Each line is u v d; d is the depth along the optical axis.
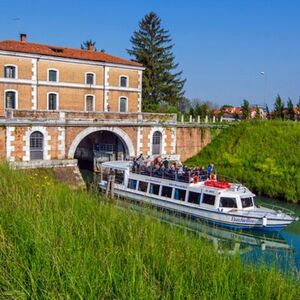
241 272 6.97
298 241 19.20
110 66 41.22
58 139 29.19
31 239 6.16
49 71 37.34
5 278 5.20
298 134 34.41
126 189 25.08
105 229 7.36
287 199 27.34
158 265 6.42
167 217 13.36
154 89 64.25
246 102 54.53
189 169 24.03
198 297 5.57
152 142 35.38
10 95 35.22
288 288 6.81
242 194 21.06
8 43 36.91
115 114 32.53
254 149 34.59
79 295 4.82
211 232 19.75
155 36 64.75
